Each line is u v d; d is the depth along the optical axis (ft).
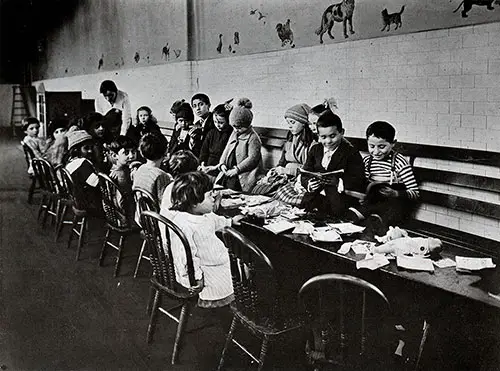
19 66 30.63
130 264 13.71
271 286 8.54
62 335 9.81
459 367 6.42
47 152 19.34
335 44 16.57
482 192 12.80
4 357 8.88
